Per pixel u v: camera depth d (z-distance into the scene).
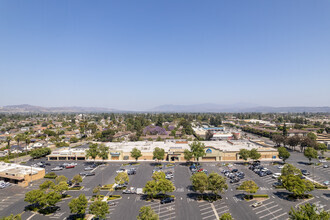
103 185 78.44
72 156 120.31
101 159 119.06
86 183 81.31
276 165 103.50
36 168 91.88
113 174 92.19
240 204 61.94
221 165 104.69
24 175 80.94
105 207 51.81
